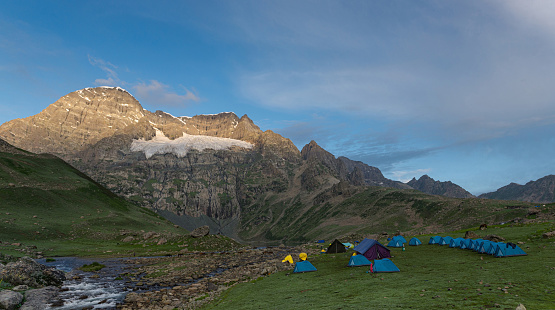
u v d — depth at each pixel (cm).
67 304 2991
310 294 2320
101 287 3828
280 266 4434
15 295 2711
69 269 5491
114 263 6366
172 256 7869
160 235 10900
